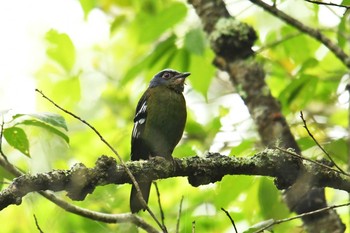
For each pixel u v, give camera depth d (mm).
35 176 7500
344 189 8703
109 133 15273
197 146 13742
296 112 12727
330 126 12742
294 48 13875
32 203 11172
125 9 15828
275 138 10102
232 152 11062
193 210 12602
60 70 15273
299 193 9102
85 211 10266
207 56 13617
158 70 12664
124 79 12688
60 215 11734
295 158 8539
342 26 11406
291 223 11469
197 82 12805
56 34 14461
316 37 10977
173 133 11656
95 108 15750
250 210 11836
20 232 12375
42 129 10734
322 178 8609
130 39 16359
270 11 10906
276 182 8727
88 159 14695
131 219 10195
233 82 11086
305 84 11805
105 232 11539
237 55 11102
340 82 13258
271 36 14336
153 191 13320
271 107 10688
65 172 7664
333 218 10031
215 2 11414
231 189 10828
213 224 12141
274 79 14867
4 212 12359
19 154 12047
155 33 12789
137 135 11508
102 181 7828
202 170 8398
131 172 8070
